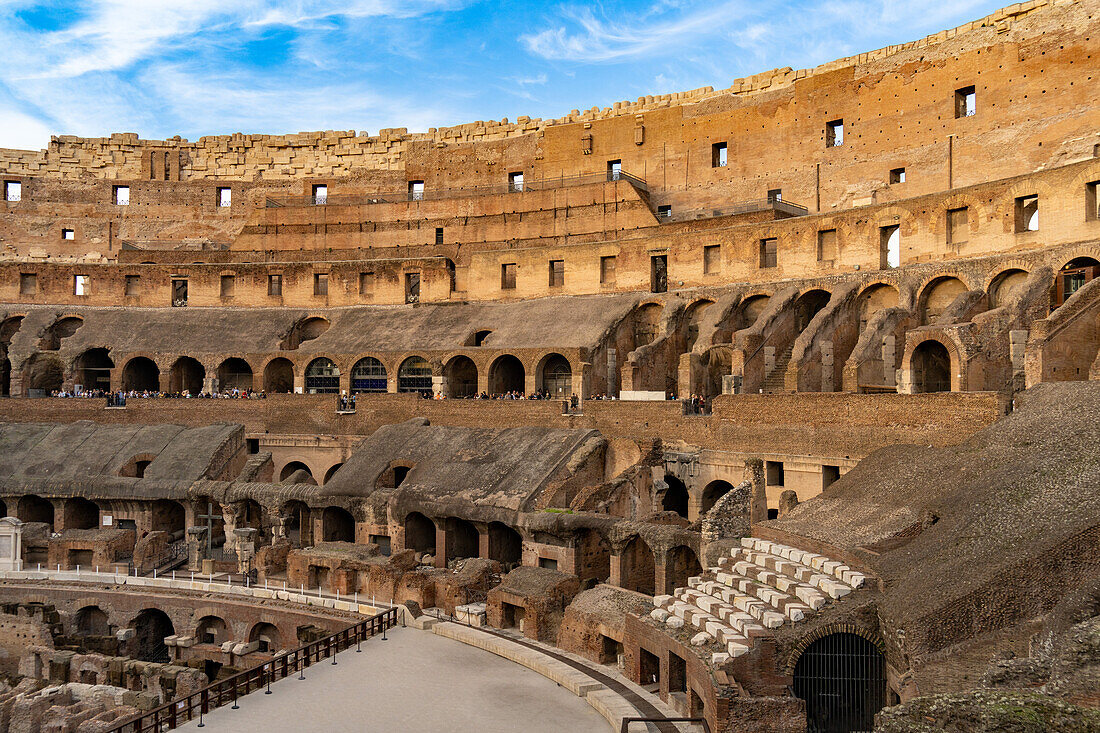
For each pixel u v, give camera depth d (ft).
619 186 258.78
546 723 91.50
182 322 264.93
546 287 250.98
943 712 56.70
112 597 156.35
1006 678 64.08
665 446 179.01
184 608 152.15
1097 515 76.89
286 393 237.04
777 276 209.05
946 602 75.66
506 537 161.99
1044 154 195.52
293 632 142.00
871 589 88.38
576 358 209.87
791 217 219.41
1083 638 60.13
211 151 322.55
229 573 167.43
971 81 210.59
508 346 223.10
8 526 172.35
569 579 127.34
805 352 176.14
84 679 140.26
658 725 88.12
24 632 152.97
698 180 262.06
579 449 168.66
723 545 118.52
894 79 226.58
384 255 288.10
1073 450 94.58
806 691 83.97
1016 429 110.01
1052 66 195.93
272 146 321.32
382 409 220.84
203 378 261.44
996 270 167.53
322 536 178.40
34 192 315.17
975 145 208.44
